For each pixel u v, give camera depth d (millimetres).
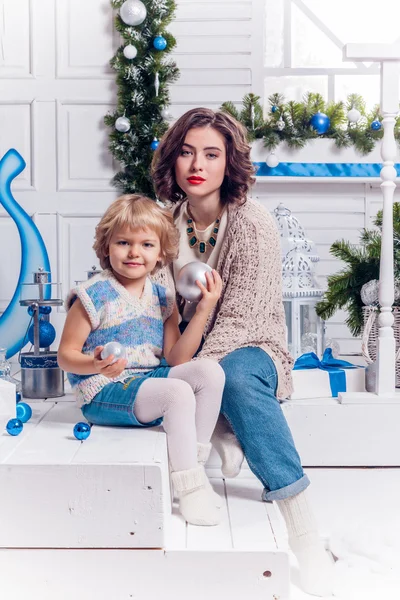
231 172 1873
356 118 3426
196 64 3641
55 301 2217
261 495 1719
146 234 1657
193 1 3621
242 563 1354
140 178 3465
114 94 3596
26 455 1423
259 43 3746
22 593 1374
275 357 1754
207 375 1590
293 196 3668
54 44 3596
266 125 3430
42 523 1372
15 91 3602
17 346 3260
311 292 2475
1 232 3607
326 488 2014
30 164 3621
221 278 1831
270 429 1599
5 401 1606
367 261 2400
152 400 1553
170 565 1366
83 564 1374
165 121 3502
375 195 3666
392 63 2178
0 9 3588
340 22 3861
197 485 1514
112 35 3592
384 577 1525
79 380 1657
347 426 2164
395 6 3869
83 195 3623
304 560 1494
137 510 1369
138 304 1695
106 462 1373
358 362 2791
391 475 2129
